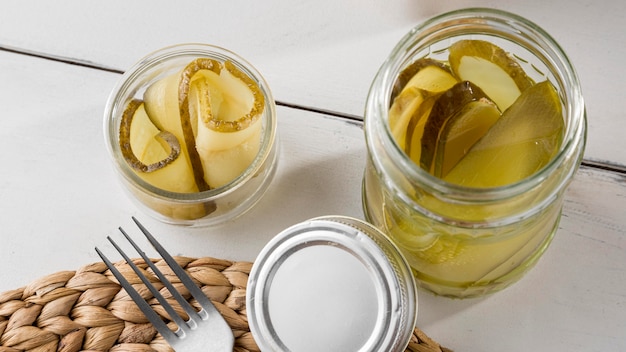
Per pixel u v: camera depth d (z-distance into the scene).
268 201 0.62
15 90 0.64
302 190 0.62
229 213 0.61
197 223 0.61
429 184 0.50
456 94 0.53
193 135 0.59
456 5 0.63
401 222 0.54
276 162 0.61
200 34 0.64
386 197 0.54
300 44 0.63
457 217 0.51
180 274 0.58
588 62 0.62
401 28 0.63
